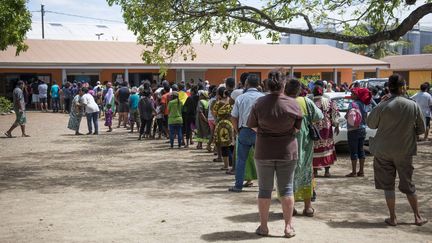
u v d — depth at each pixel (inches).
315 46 1545.3
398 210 283.0
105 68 1165.1
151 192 334.3
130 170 427.8
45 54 1176.2
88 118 721.0
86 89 722.8
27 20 648.4
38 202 307.4
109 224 253.1
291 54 1413.6
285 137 222.1
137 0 430.6
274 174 229.5
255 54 1370.6
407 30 372.5
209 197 316.2
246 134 323.0
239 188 331.3
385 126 243.0
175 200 308.0
